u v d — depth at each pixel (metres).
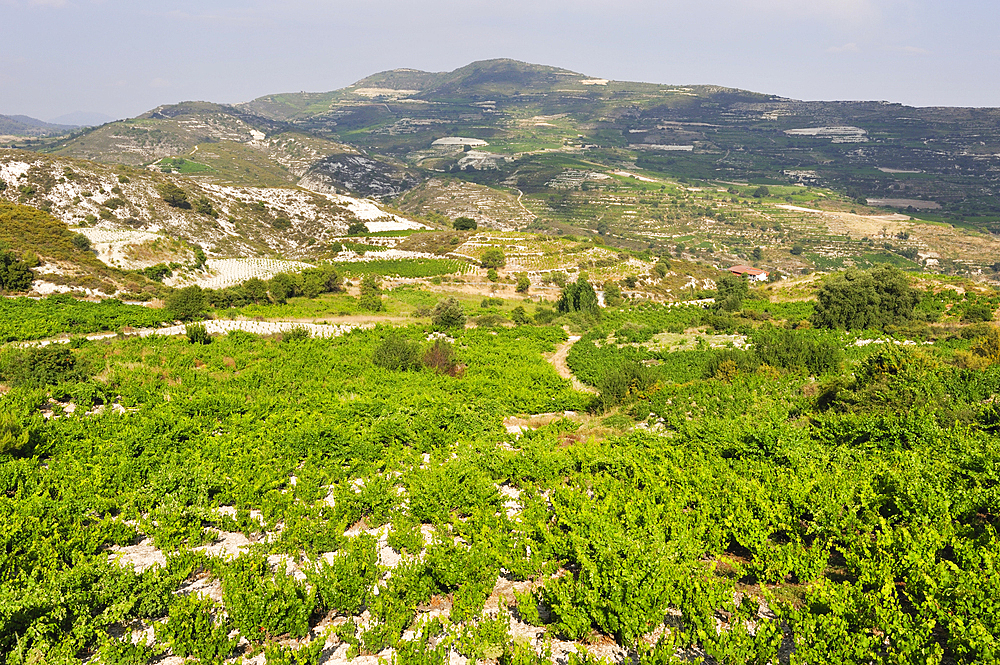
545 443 22.69
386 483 17.28
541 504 15.46
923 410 21.45
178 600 10.92
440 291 91.69
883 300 56.78
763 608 10.88
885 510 13.80
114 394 31.88
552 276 100.88
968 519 13.22
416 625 10.80
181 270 80.44
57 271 64.81
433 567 11.71
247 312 64.75
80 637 10.06
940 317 57.81
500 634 9.71
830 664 8.53
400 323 64.62
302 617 10.36
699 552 12.16
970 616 9.30
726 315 65.81
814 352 36.69
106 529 14.45
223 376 38.44
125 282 68.19
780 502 14.12
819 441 20.77
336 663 9.94
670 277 110.44
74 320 50.62
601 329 64.56
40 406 29.56
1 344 41.91
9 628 9.85
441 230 147.88
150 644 10.41
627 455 19.27
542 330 63.97
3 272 59.19
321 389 35.78
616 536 12.27
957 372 26.45
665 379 35.84
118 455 20.70
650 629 9.95
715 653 8.95
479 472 18.67
